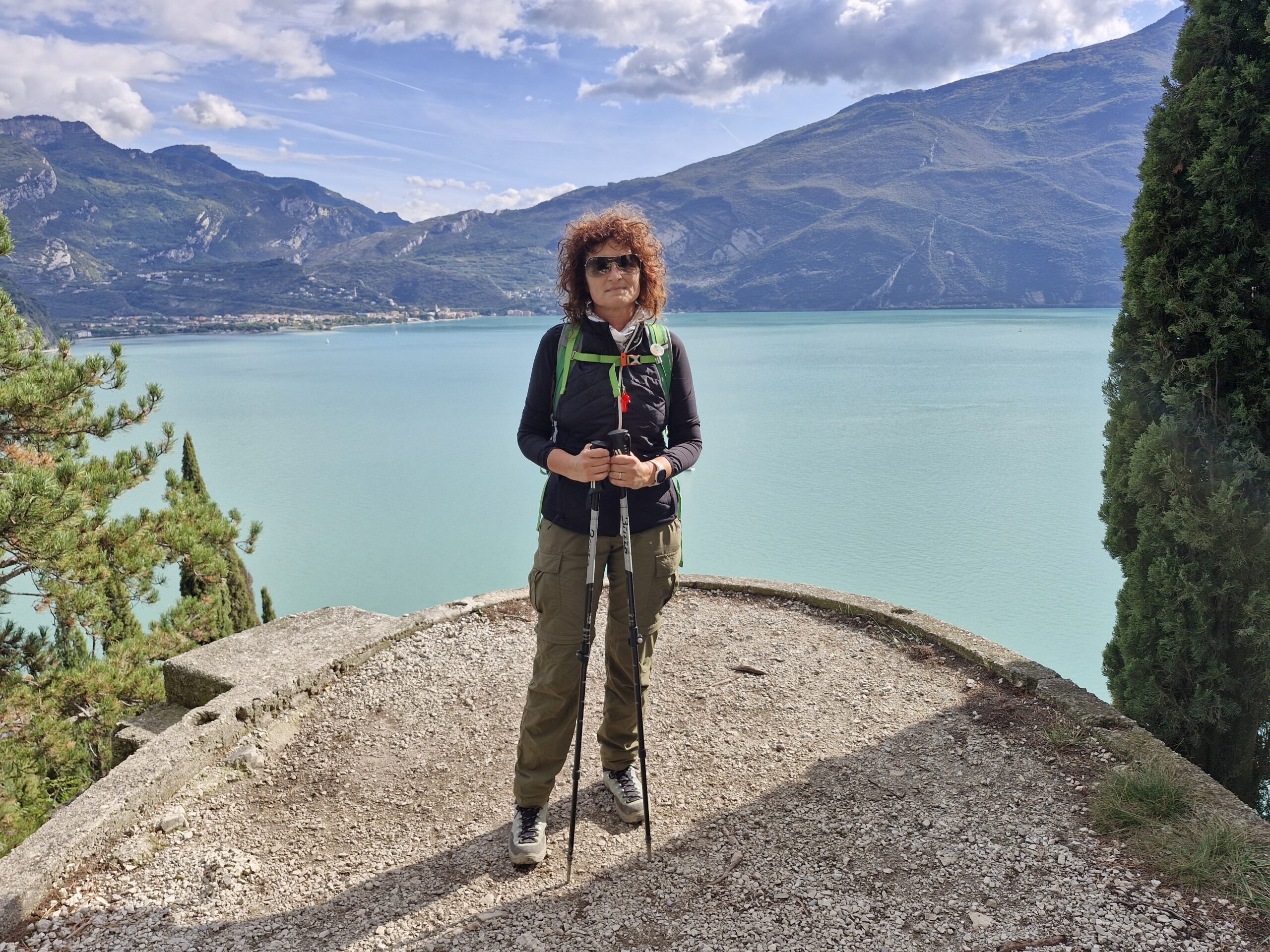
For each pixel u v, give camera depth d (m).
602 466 2.51
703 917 2.48
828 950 2.30
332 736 3.83
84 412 8.01
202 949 2.40
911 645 4.61
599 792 3.27
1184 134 3.44
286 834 3.07
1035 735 3.50
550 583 2.70
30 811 7.12
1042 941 2.27
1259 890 2.36
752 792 3.22
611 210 2.72
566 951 2.34
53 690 7.78
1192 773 3.01
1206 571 3.44
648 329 2.77
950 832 2.86
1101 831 2.77
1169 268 3.54
